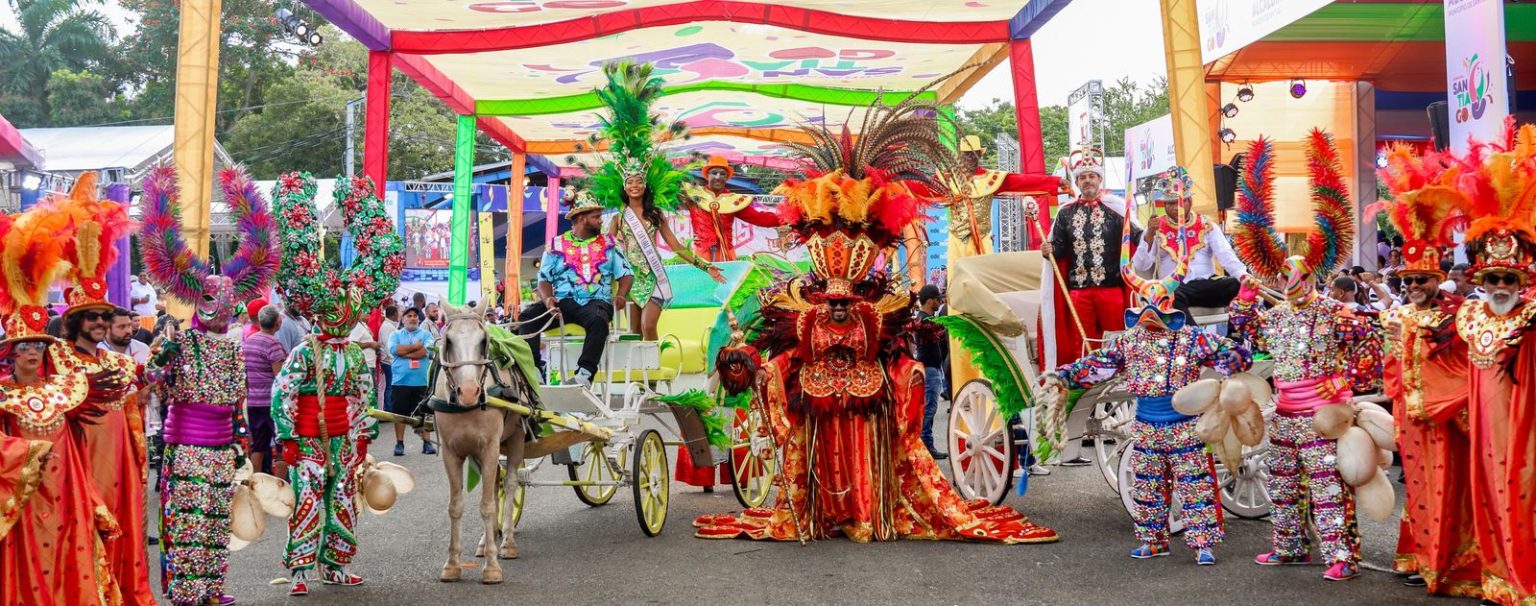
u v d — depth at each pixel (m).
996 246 24.33
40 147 21.19
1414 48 21.56
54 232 6.52
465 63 23.11
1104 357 8.61
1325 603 7.08
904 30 19.66
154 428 11.97
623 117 10.34
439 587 8.13
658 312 10.35
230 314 7.90
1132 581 7.78
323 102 46.56
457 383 8.07
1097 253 10.32
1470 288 10.00
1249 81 22.72
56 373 6.48
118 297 16.17
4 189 18.61
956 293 10.35
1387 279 12.88
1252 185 8.24
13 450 5.94
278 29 50.97
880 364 9.67
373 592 8.02
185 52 14.00
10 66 47.19
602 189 10.19
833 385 9.53
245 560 9.30
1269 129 23.11
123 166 20.45
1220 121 22.88
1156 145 22.06
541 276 9.79
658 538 9.80
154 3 51.38
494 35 19.45
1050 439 8.70
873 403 9.52
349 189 8.49
